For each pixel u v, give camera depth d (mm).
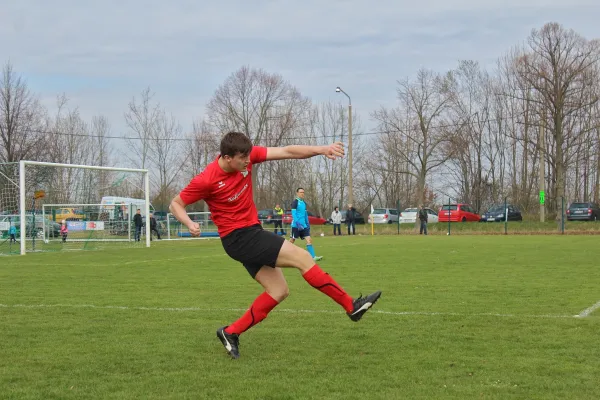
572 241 24484
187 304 8406
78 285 10766
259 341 5965
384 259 16031
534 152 45875
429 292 9328
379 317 7180
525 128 44031
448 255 17203
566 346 5629
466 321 6887
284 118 52500
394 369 4906
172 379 4660
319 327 6629
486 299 8570
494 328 6480
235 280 11484
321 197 58000
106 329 6609
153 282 11195
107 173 28344
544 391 4285
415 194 58125
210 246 25500
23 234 20781
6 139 42562
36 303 8539
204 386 4484
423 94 42969
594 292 9234
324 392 4305
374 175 58250
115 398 4211
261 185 56562
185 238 33969
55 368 5004
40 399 4199
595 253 17500
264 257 5176
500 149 52531
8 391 4367
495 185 53031
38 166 23656
